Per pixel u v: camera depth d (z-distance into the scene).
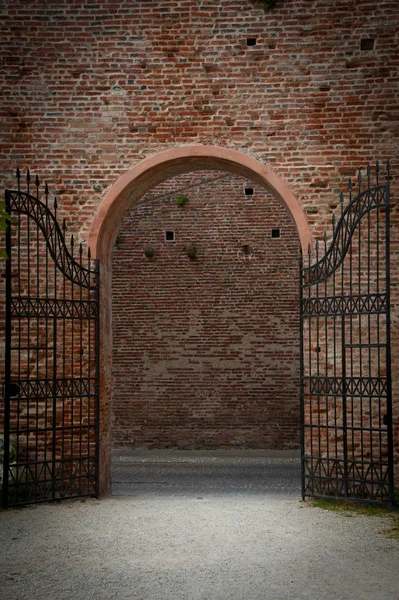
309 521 8.21
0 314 10.10
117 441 18.33
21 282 10.14
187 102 10.17
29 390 9.56
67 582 6.04
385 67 10.01
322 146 10.06
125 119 10.20
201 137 10.16
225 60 10.16
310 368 9.82
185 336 18.34
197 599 5.61
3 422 10.04
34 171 10.21
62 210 10.20
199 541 7.31
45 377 9.43
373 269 9.91
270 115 10.12
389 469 8.81
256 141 10.12
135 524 8.10
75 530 7.83
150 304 18.48
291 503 9.37
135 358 18.44
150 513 8.72
